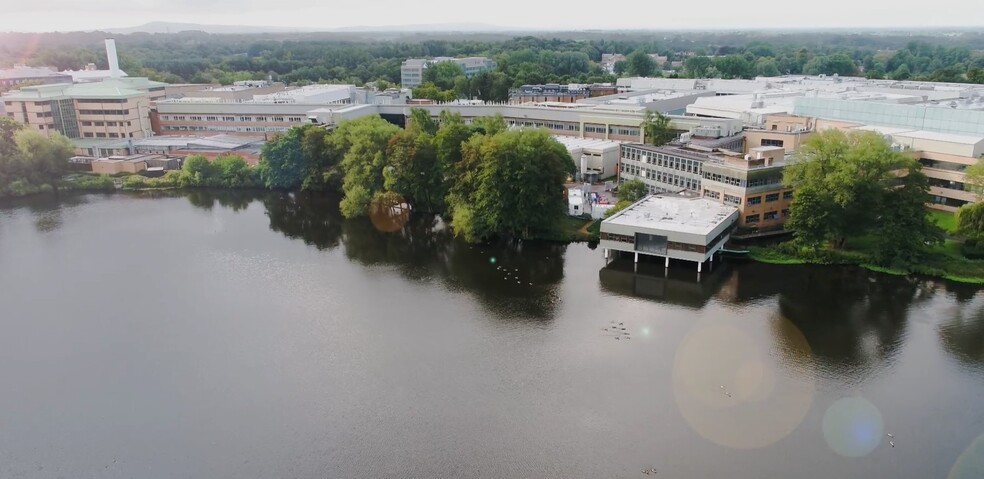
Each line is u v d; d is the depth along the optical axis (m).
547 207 158.75
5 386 98.69
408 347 108.94
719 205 157.75
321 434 87.00
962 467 79.50
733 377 99.06
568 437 85.88
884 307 120.75
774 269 138.38
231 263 149.62
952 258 139.75
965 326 113.31
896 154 139.62
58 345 110.94
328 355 106.62
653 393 95.12
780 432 86.38
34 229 177.00
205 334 114.19
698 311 120.69
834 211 139.25
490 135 178.50
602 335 112.25
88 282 138.25
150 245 162.88
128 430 88.44
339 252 157.12
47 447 85.31
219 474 80.00
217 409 92.56
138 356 107.00
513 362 103.94
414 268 145.25
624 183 182.38
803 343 108.56
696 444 84.25
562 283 134.75
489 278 138.38
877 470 79.31
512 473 79.62
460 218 160.00
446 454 82.88
